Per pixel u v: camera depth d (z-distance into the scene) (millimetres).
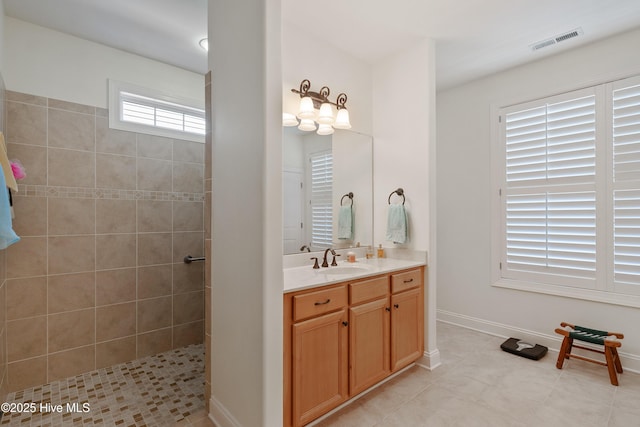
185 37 2426
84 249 2404
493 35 2484
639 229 2383
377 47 2654
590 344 2604
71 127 2355
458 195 3445
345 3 2102
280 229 1535
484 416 1862
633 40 2420
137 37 2422
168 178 2836
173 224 2859
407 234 2648
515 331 3021
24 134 2170
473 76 3217
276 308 1517
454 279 3480
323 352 1766
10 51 2127
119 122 2574
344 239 2723
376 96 2922
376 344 2086
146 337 2695
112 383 2252
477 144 3301
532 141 2918
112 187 2537
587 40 2559
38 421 1819
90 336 2424
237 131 1688
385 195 2842
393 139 2781
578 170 2662
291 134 2389
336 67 2645
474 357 2662
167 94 2824
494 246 3160
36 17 2150
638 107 2389
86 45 2434
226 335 1779
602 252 2543
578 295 2645
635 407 1936
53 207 2277
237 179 1688
